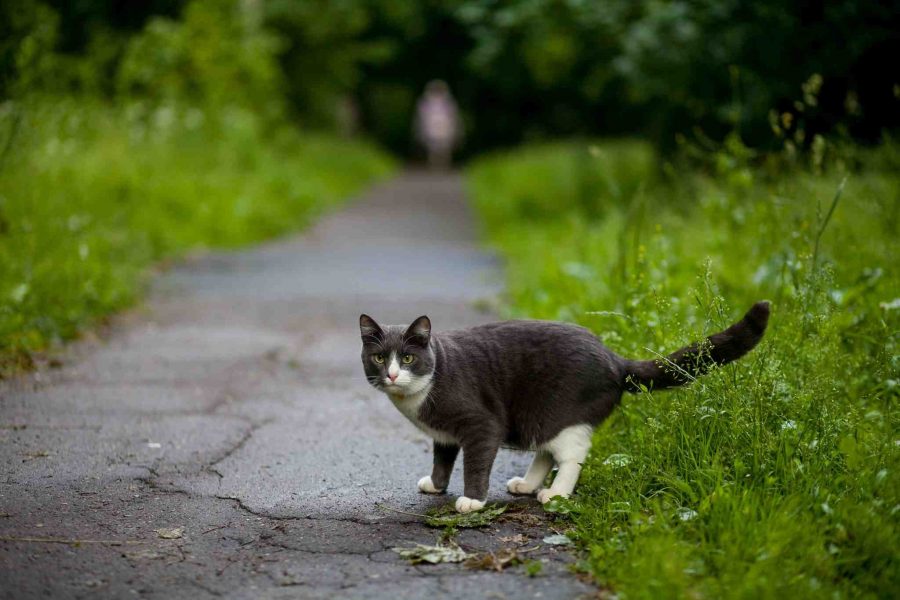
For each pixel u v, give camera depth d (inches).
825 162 364.2
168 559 165.8
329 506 193.6
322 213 790.5
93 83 670.5
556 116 1605.6
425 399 192.2
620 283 287.1
